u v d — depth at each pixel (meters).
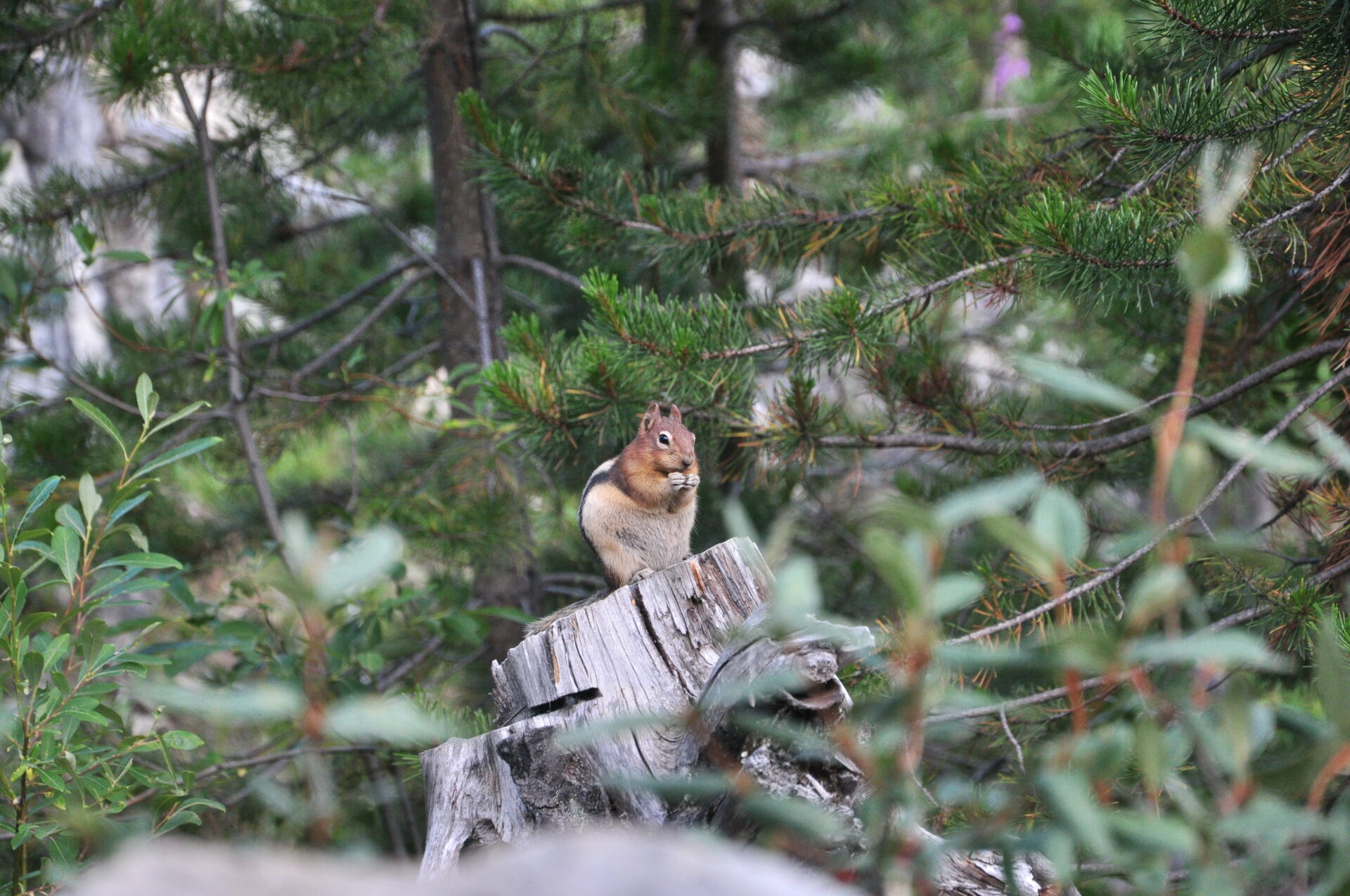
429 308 19.14
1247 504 14.54
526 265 16.06
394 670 15.51
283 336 16.50
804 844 3.77
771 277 14.73
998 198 10.11
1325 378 10.99
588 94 15.50
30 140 24.47
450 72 15.58
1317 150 8.50
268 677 10.19
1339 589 8.62
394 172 22.11
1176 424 2.59
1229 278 2.46
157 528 16.38
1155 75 11.86
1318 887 2.86
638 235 11.53
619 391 9.67
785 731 3.08
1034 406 13.30
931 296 9.32
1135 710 6.52
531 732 5.71
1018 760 7.52
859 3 16.70
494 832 6.22
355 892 1.56
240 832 11.21
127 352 16.25
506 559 14.75
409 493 14.52
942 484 14.59
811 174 19.42
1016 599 9.58
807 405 9.84
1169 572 2.49
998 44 22.30
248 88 13.73
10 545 5.73
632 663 6.18
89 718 5.73
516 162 11.75
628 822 5.49
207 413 13.27
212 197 13.41
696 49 17.14
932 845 2.75
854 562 15.45
